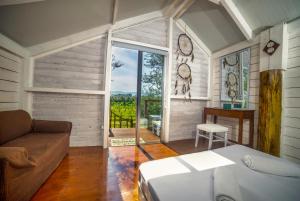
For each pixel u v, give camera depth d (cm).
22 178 135
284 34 272
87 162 254
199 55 436
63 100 316
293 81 270
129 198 169
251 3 285
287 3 252
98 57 336
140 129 364
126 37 353
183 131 420
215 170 118
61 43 305
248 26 321
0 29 214
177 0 333
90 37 326
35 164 148
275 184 106
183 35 415
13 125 211
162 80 393
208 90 445
